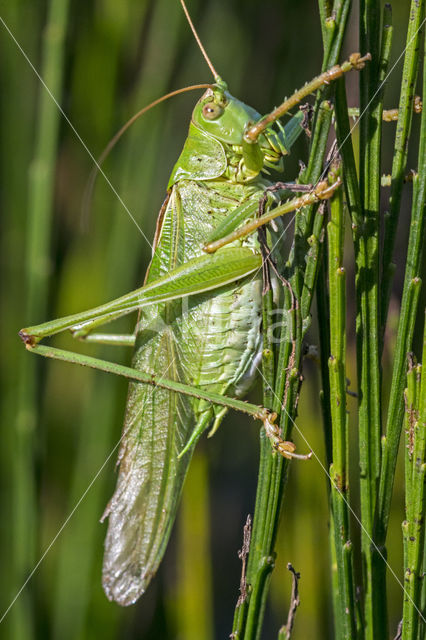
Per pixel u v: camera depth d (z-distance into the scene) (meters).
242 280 0.31
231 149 0.31
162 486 0.31
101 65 0.35
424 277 0.33
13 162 0.35
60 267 0.36
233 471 0.41
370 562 0.30
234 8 0.36
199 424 0.31
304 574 0.33
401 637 0.30
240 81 0.36
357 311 0.29
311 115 0.30
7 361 0.35
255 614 0.30
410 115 0.29
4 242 0.35
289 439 0.30
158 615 0.36
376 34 0.29
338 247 0.29
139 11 0.35
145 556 0.31
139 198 0.35
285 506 0.34
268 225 0.31
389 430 0.29
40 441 0.34
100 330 0.35
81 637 0.34
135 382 0.31
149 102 0.35
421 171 0.29
